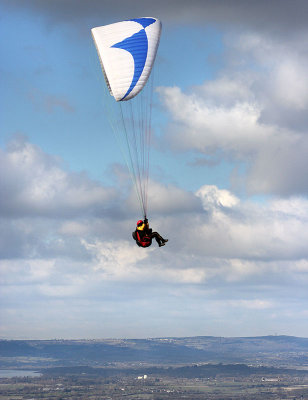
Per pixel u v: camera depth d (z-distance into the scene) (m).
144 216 46.81
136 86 50.16
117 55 50.75
